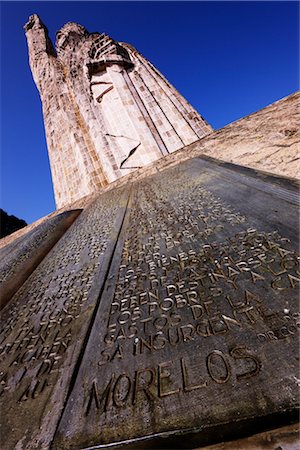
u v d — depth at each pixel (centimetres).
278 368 107
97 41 1273
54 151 1338
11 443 115
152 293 194
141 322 168
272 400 97
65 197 1218
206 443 94
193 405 105
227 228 236
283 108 489
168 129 1120
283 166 346
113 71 1216
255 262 179
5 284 334
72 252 360
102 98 1212
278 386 100
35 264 381
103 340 164
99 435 106
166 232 285
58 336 187
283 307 136
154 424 103
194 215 294
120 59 1238
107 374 136
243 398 101
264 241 196
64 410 123
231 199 290
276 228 204
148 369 130
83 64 1266
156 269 224
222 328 138
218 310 152
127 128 1091
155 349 142
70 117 1276
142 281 215
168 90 1261
